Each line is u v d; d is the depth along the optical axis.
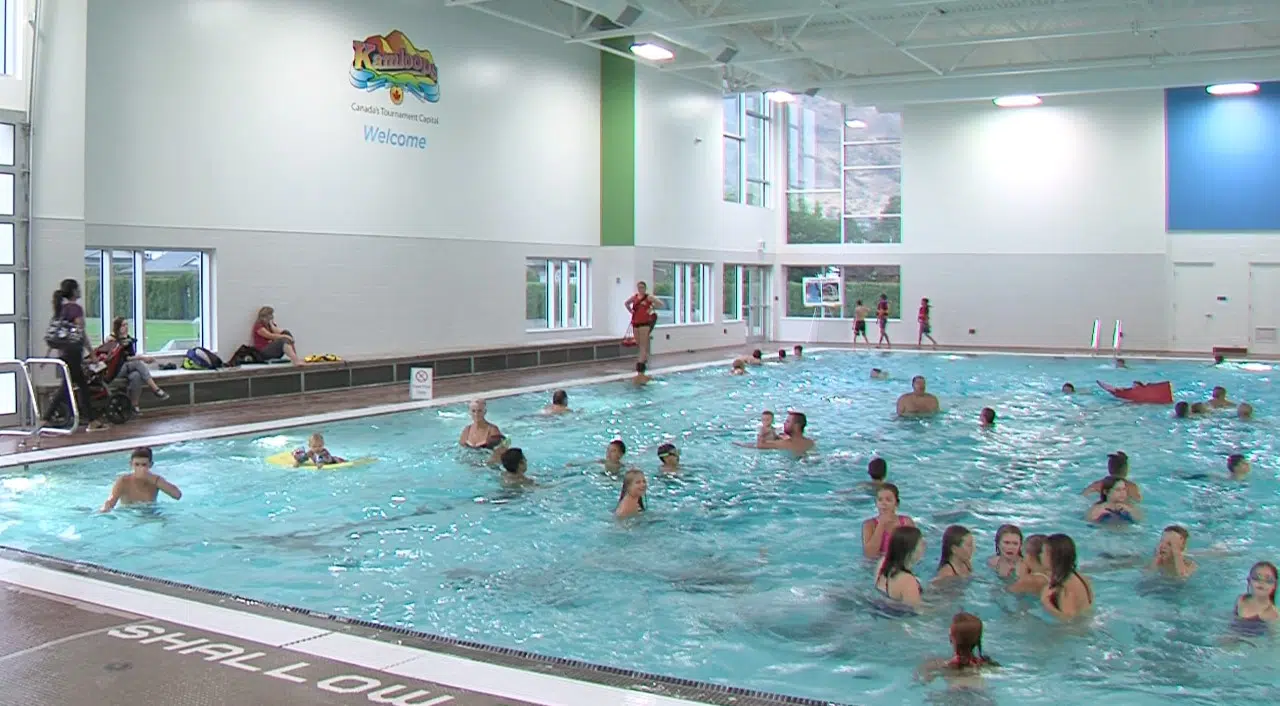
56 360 11.63
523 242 21.11
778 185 30.30
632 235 23.20
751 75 25.36
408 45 18.19
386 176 17.86
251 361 15.34
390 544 7.30
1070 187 27.05
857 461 10.73
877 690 4.64
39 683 4.12
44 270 12.31
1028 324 27.61
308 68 16.42
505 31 20.42
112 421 12.30
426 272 18.77
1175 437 12.31
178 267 14.92
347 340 17.27
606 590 6.23
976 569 6.59
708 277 26.95
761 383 18.23
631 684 4.22
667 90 24.31
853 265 29.47
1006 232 27.70
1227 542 7.48
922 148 28.41
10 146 11.99
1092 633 5.43
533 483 9.45
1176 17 19.28
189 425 12.32
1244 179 25.52
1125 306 26.69
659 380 18.66
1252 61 22.19
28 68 12.09
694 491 9.21
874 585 6.32
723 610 5.85
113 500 8.36
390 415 13.67
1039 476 9.98
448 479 9.59
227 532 7.61
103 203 13.67
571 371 19.94
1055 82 23.86
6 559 6.42
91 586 5.64
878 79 23.72
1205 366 21.91
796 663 4.99
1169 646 5.24
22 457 10.14
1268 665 4.99
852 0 17.28
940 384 18.22
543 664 4.46
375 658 4.45
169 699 3.95
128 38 13.91
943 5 19.22
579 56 22.61
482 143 19.95
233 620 5.02
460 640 4.84
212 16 14.96
